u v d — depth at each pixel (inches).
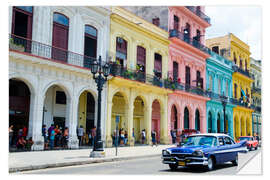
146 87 957.8
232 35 1610.5
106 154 626.5
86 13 808.3
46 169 432.8
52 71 688.4
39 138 649.0
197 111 1298.0
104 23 864.3
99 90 588.7
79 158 526.9
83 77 767.7
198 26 1362.0
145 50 1023.6
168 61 1118.4
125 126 923.4
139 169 440.5
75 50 767.7
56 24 732.7
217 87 1449.3
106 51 863.1
